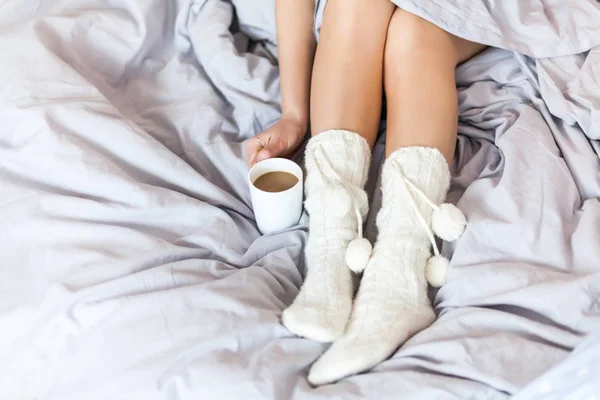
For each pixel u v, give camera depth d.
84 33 1.86
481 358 1.43
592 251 1.52
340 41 1.70
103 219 1.64
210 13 1.96
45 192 1.65
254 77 1.88
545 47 1.74
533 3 1.77
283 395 1.42
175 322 1.49
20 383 1.52
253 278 1.57
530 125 1.69
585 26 1.72
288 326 1.50
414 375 1.43
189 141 1.81
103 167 1.66
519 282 1.50
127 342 1.48
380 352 1.46
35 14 1.90
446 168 1.64
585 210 1.58
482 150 1.75
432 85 1.68
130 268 1.57
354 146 1.65
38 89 1.74
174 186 1.72
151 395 1.43
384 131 1.81
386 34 1.72
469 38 1.72
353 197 1.60
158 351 1.47
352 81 1.69
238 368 1.43
